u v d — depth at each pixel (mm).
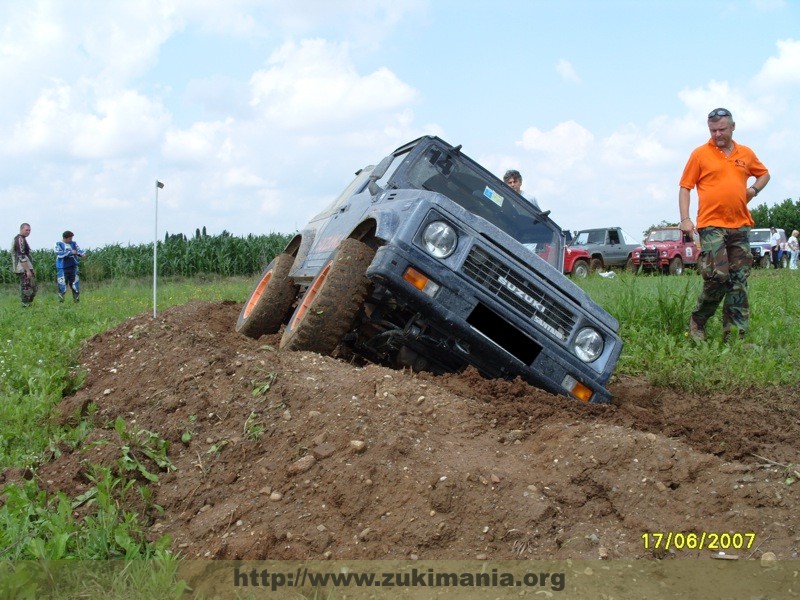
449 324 4957
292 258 8008
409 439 3840
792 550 3041
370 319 5602
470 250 5020
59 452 4234
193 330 6766
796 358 6613
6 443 4449
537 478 3596
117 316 11898
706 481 3545
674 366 6293
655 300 8805
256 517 3379
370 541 3174
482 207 6656
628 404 5395
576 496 3461
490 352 5023
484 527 3223
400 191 5879
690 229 7398
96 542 3170
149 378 5344
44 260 29109
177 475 3885
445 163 6766
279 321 7805
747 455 4016
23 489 3641
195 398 4633
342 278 5363
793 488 3443
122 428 4145
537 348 5211
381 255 4977
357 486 3451
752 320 8273
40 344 7227
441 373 5566
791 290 11961
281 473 3658
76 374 6074
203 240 31906
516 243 5223
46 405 5094
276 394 4477
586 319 5102
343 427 3875
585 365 5059
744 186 7215
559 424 4176
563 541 3188
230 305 11305
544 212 6750
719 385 5906
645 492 3498
